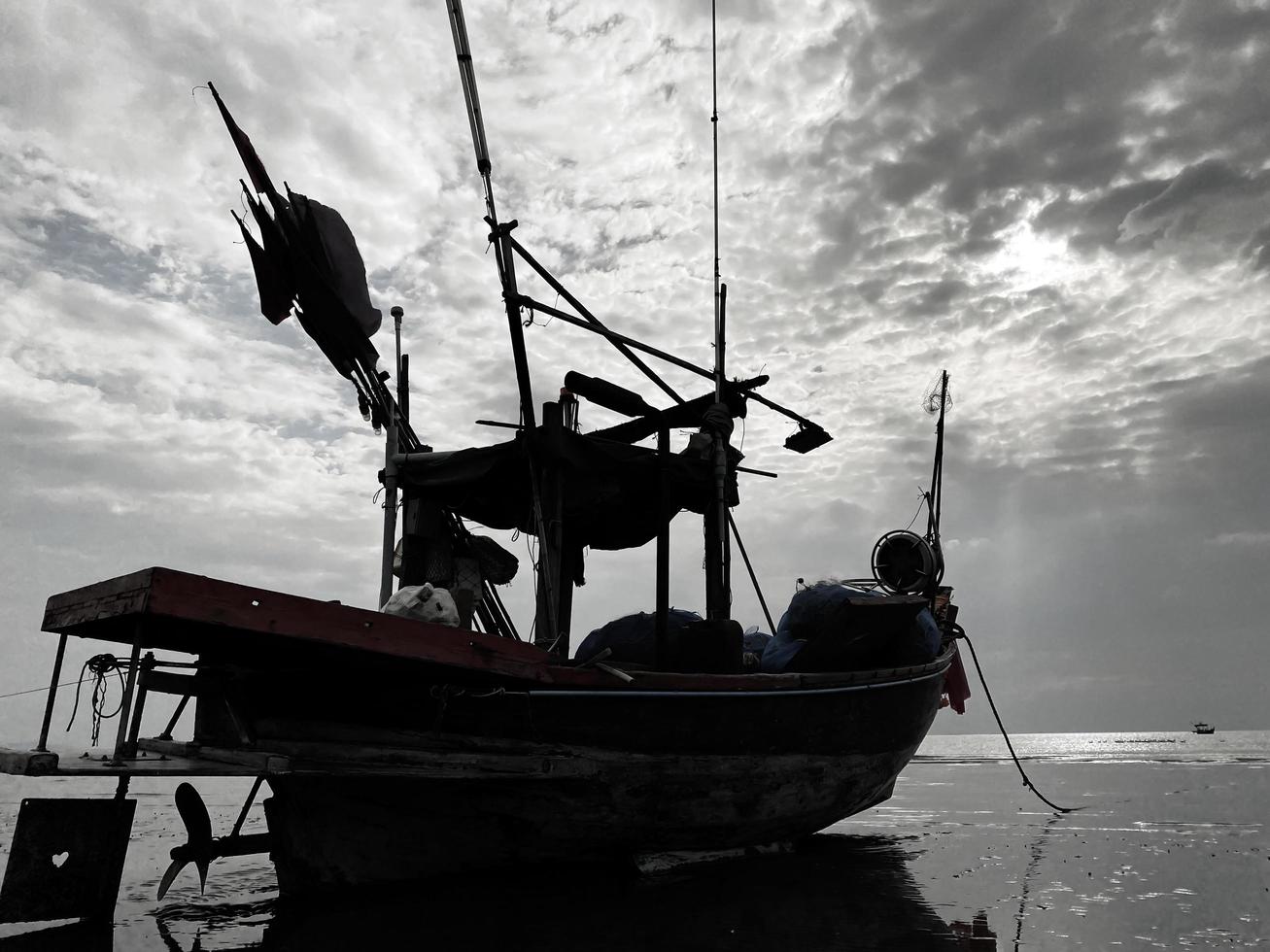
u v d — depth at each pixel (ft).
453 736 22.34
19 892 19.33
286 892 24.27
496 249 31.42
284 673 21.80
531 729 23.04
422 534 32.22
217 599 17.21
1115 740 518.78
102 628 19.31
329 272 30.30
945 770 117.39
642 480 32.22
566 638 34.35
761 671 33.24
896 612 30.94
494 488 34.30
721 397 36.42
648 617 30.22
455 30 31.27
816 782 29.63
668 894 23.48
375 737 22.33
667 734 24.91
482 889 24.13
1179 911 20.68
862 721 31.68
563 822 23.90
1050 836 36.42
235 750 19.45
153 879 29.12
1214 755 184.24
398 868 23.66
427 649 19.86
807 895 23.22
